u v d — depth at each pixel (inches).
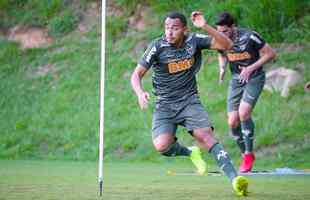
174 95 794.8
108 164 1572.3
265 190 878.4
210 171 1315.2
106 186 925.2
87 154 1753.2
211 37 783.1
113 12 2313.0
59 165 1504.7
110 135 1792.6
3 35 2368.4
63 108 1955.0
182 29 771.4
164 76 792.3
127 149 1731.1
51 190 847.7
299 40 1959.9
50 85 2075.5
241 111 1233.4
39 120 1927.9
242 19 2085.4
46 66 2171.5
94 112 1902.1
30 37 2331.4
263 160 1551.4
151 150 1700.3
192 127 791.7
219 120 1739.7
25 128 1913.1
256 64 1192.8
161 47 781.9
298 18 2036.2
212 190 869.8
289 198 764.0
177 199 741.9
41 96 2032.5
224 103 1798.7
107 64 2097.7
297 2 2063.2
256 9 2070.6
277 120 1667.1
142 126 1797.5
